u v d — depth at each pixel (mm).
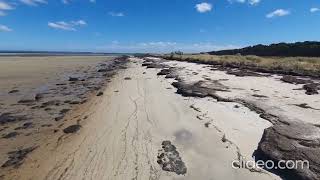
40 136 10117
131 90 18797
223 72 26641
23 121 11977
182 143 9023
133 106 13969
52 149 8914
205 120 11156
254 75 23484
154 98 15766
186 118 11570
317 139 8445
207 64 38312
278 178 6770
